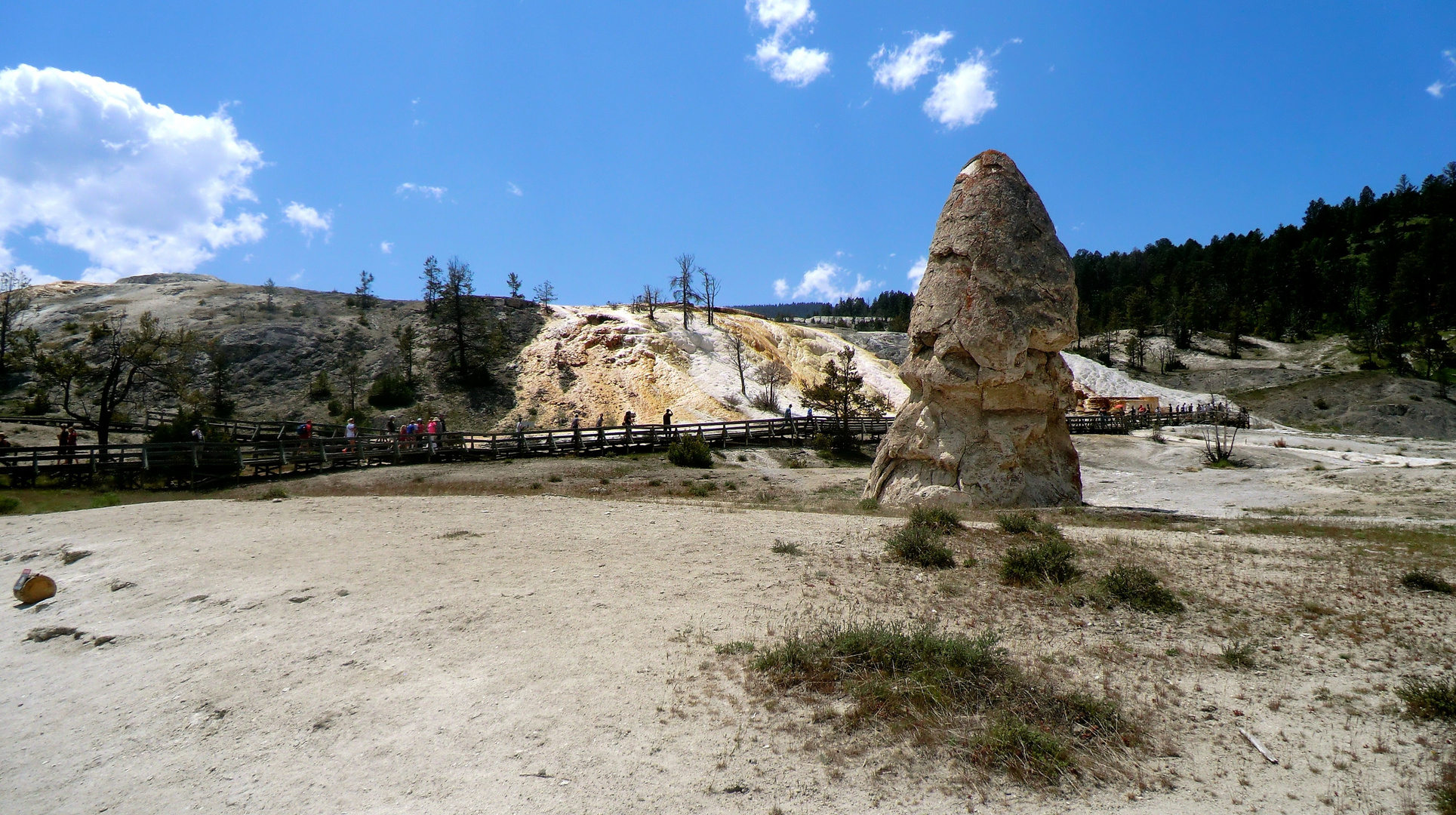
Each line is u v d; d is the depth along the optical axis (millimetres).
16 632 7512
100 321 62281
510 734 4832
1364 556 9680
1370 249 128125
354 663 6051
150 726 5277
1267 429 50000
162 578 8633
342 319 70375
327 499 15930
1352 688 5492
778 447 35844
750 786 4207
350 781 4430
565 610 7184
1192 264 134500
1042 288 16328
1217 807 4008
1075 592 7727
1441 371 76000
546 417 56000
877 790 4156
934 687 5148
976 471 16234
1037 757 4355
